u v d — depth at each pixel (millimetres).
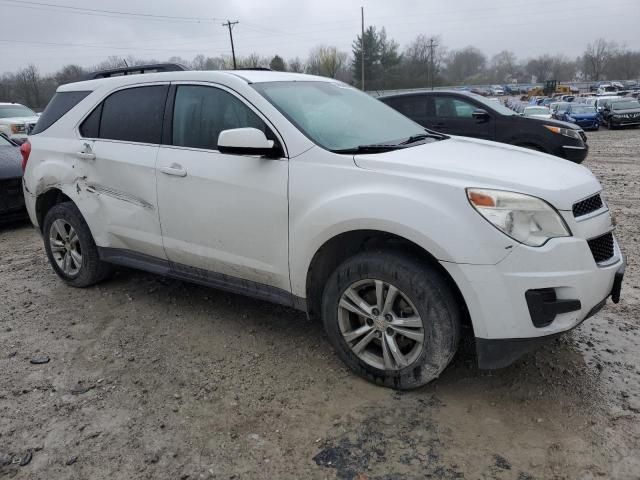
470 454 2467
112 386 3115
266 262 3271
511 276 2525
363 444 2557
